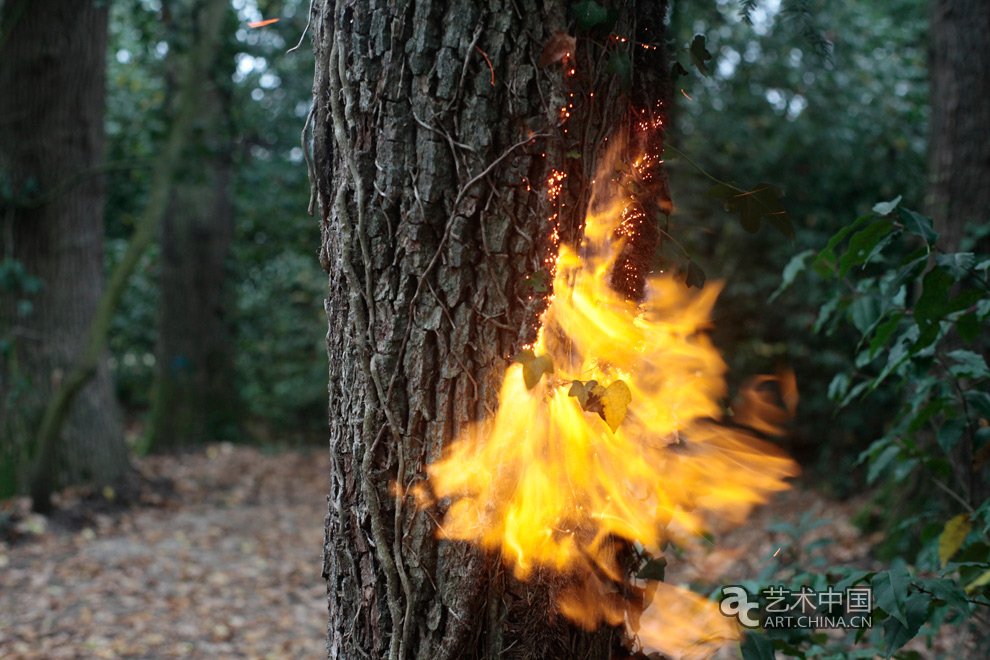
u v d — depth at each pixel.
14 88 5.94
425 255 1.39
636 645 1.62
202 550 5.52
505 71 1.36
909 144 8.33
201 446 9.99
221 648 3.91
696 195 7.98
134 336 13.10
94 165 6.28
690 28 7.02
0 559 4.97
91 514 5.91
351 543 1.50
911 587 1.47
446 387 1.40
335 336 1.51
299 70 8.95
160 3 6.84
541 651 1.42
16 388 5.83
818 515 6.47
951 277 1.61
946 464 2.12
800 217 8.25
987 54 4.12
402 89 1.38
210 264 10.28
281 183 10.72
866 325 2.02
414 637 1.43
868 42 8.56
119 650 3.79
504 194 1.37
